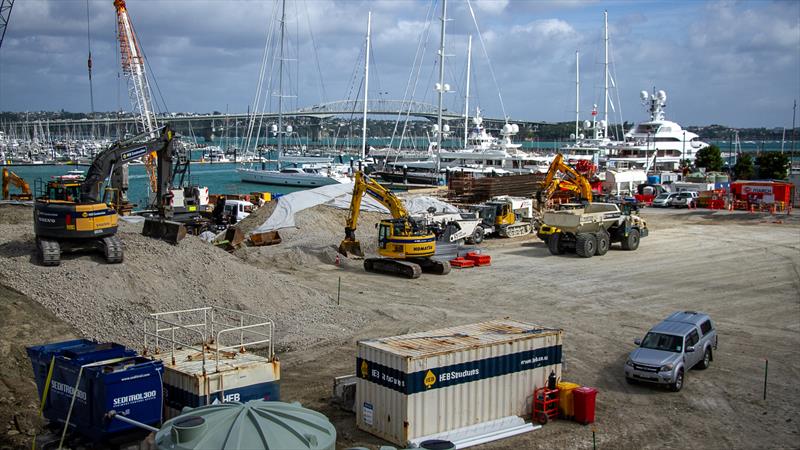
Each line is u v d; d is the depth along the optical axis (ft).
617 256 148.05
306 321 90.94
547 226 154.20
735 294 112.68
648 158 334.65
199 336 79.46
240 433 38.58
